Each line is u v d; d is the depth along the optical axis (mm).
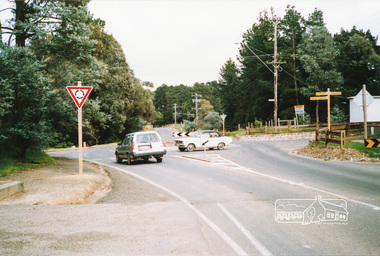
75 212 6887
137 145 17266
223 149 25641
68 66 17688
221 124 69875
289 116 52656
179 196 8688
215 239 5082
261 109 60938
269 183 10328
